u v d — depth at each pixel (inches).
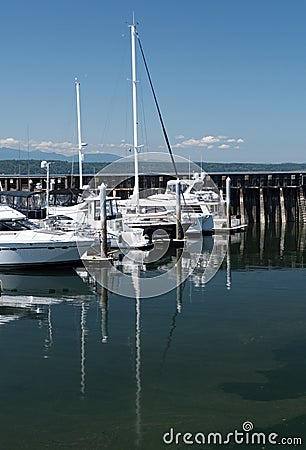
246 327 615.5
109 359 520.4
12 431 387.5
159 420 401.7
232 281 865.5
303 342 562.9
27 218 1037.8
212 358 519.8
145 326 624.1
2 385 461.7
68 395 442.0
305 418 404.2
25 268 945.5
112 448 367.6
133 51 1312.7
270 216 1942.7
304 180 1994.3
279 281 863.7
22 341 575.5
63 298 762.8
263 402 428.1
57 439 377.4
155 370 491.8
